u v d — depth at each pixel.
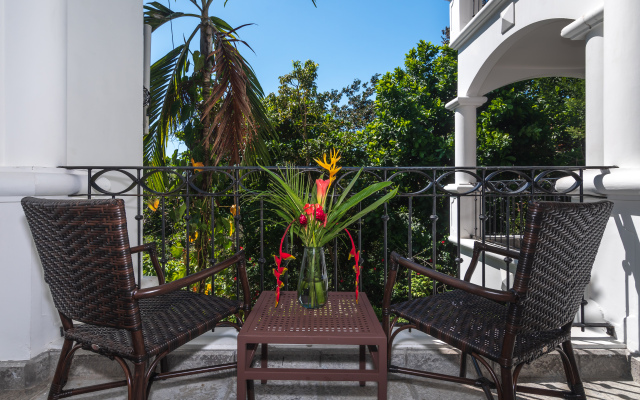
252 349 1.56
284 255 1.66
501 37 4.89
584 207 1.30
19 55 2.07
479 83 5.86
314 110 9.94
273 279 8.09
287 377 1.29
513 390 1.30
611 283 2.27
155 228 6.28
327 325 1.41
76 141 2.67
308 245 1.66
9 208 1.96
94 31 2.85
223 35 4.46
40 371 2.00
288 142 9.84
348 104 20.44
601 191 2.17
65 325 1.51
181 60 4.92
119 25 3.15
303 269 1.65
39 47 2.10
